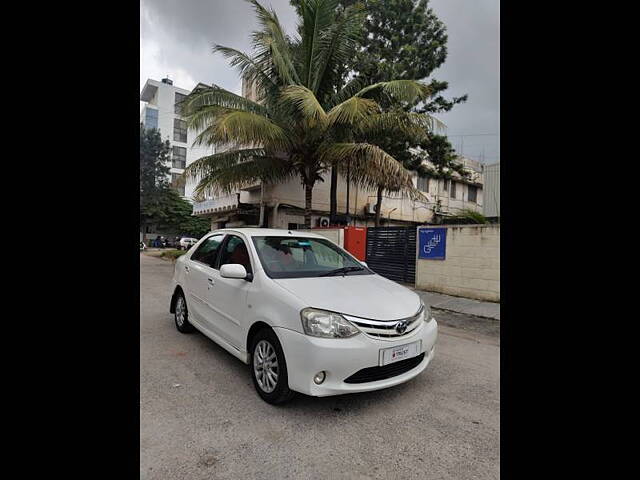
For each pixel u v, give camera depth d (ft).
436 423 8.47
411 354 9.20
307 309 8.63
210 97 34.76
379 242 31.48
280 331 8.77
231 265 10.57
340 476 6.54
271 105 35.96
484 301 24.23
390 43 45.29
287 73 32.35
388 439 7.75
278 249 12.01
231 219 63.87
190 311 14.35
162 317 18.69
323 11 31.55
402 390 10.30
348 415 8.75
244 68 34.73
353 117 29.19
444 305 23.58
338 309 8.76
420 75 45.09
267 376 9.28
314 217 52.80
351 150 30.71
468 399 9.80
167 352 13.07
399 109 33.88
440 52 45.16
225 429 8.00
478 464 6.97
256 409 8.93
